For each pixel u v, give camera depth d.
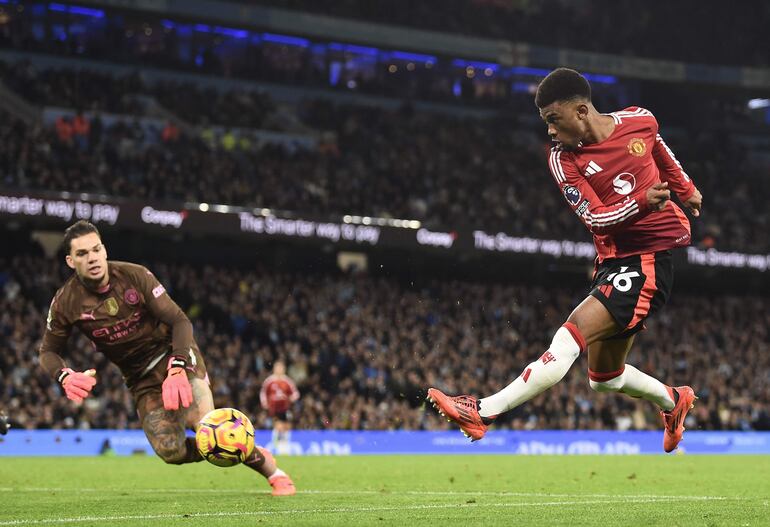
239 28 41.22
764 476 14.88
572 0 50.72
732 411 34.59
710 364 38.44
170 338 8.49
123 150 36.22
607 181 6.63
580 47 47.44
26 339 28.91
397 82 47.97
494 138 45.53
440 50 44.84
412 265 42.31
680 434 7.69
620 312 6.55
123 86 39.31
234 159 37.59
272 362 31.22
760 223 44.66
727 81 48.78
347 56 47.00
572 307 40.91
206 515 6.98
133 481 13.14
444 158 42.91
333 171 39.62
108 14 40.19
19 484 12.55
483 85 49.50
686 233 6.78
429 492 10.30
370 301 36.72
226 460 8.03
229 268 38.94
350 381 31.06
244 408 29.03
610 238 6.77
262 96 43.12
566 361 6.36
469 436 6.33
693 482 12.95
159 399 8.50
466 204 40.34
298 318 34.19
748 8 50.56
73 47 40.62
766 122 53.16
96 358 27.81
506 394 6.29
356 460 21.84
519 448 28.84
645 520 6.28
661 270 6.71
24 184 31.42
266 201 35.72
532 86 49.91
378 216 37.97
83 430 24.75
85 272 7.92
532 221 40.31
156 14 39.47
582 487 11.63
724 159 48.50
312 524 6.16
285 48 45.59
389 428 30.42
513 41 46.03
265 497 8.97
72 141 34.44
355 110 44.38
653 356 37.56
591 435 29.53
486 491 10.59
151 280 8.21
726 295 47.66
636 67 47.50
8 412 25.86
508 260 43.75
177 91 41.09
